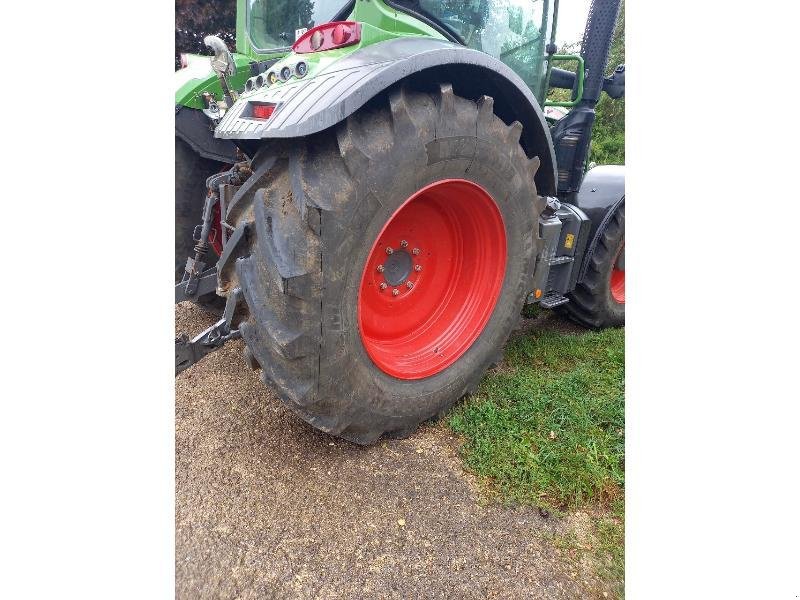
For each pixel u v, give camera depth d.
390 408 2.24
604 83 3.90
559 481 2.19
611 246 3.52
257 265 1.81
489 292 2.58
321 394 1.93
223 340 2.07
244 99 2.11
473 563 1.84
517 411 2.62
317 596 1.70
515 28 2.96
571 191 3.61
